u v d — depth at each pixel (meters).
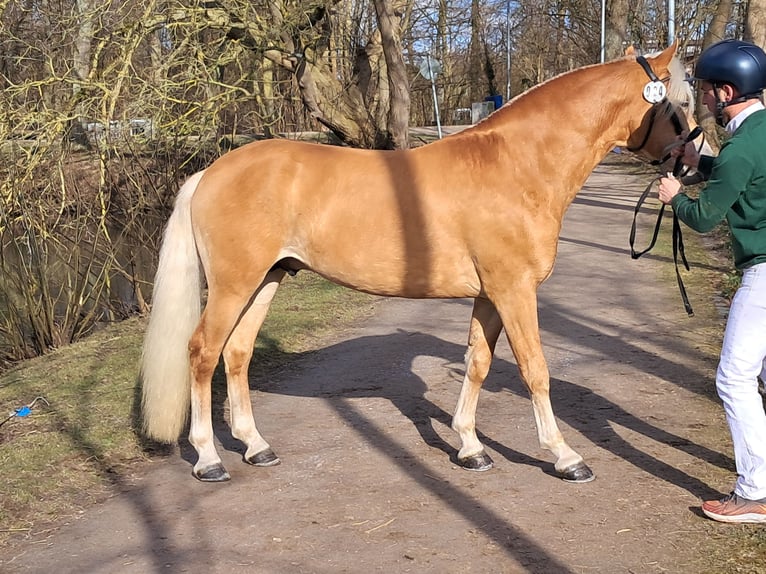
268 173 4.09
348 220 4.02
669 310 7.67
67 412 5.21
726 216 3.47
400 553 3.34
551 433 4.04
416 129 28.47
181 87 9.48
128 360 6.46
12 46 9.28
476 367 4.22
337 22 17.81
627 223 13.05
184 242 4.21
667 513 3.62
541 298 8.43
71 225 8.25
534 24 38.03
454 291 4.06
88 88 8.66
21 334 8.12
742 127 3.36
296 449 4.60
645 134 4.02
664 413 4.97
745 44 3.43
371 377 6.04
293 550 3.40
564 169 3.98
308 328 7.57
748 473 3.45
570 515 3.63
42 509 3.87
